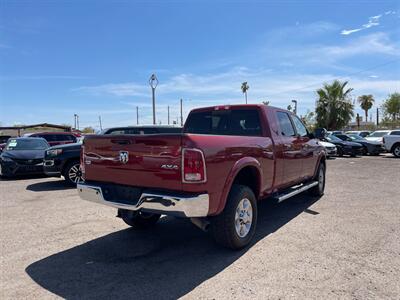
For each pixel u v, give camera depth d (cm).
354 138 2311
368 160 1816
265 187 498
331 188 894
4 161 1106
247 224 449
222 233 416
